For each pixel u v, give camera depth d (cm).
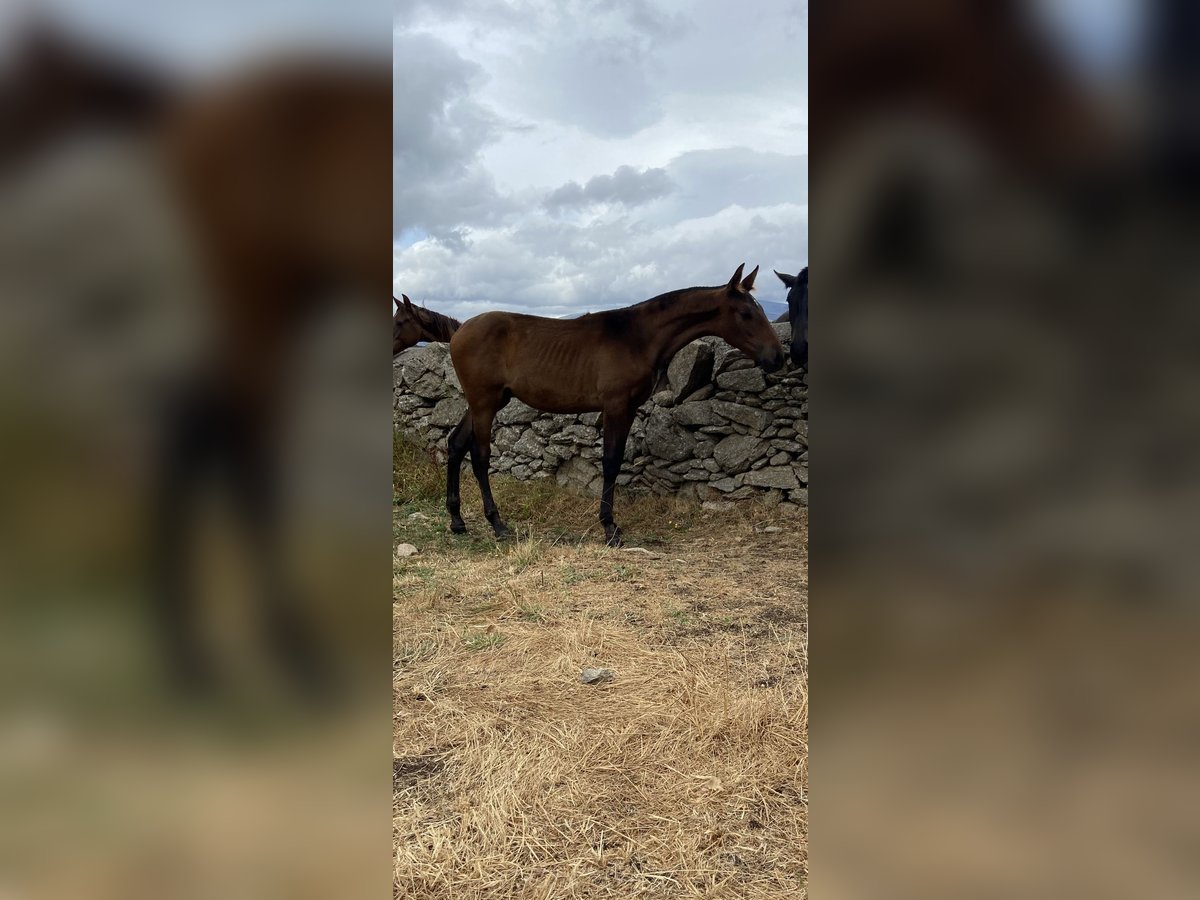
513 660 290
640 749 222
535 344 502
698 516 546
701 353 564
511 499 600
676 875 167
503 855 174
